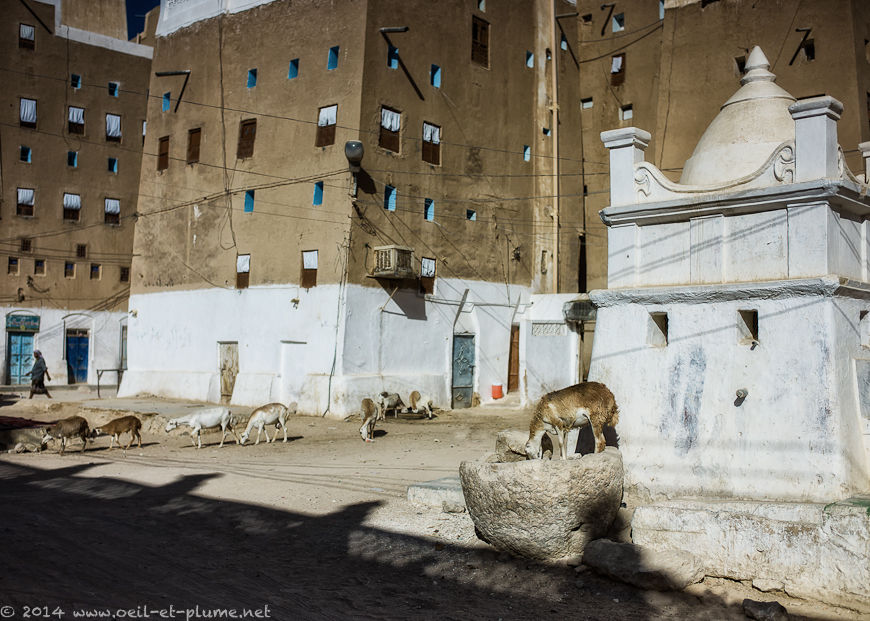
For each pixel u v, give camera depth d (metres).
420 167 22.59
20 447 15.82
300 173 22.05
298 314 21.62
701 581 7.18
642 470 9.00
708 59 25.02
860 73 22.55
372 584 7.38
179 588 7.00
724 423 8.42
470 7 24.33
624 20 28.55
